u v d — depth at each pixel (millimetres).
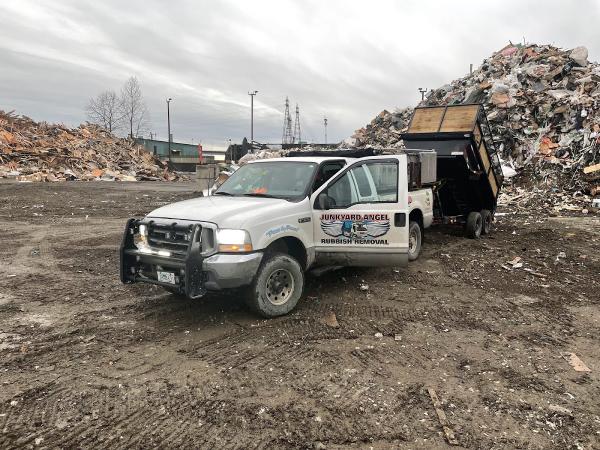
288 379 4266
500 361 4695
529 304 6508
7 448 3211
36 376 4234
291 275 5898
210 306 6164
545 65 23688
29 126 35188
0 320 5609
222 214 5406
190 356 4707
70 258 8945
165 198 20484
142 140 64750
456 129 10609
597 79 21141
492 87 22828
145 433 3426
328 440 3379
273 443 3332
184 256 5250
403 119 29531
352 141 28719
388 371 4449
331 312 6023
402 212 6301
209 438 3379
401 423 3605
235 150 32062
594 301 6703
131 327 5441
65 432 3416
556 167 18391
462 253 9719
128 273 5785
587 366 4629
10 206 16484
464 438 3426
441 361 4676
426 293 6945
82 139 36781
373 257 6383
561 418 3713
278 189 6512
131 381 4188
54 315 5801
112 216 14945
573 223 13672
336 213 6324
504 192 18516
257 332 5336
